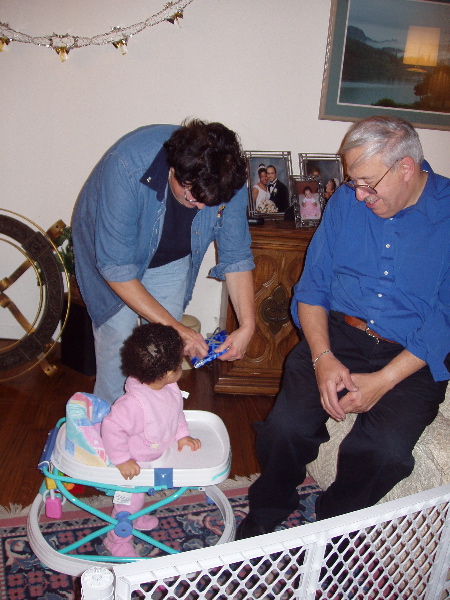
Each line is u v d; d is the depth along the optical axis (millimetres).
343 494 1412
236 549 830
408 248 1419
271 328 2383
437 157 2656
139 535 1496
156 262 1607
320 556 917
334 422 1669
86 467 1362
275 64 2455
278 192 2453
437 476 1324
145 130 1465
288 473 1467
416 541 1283
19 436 2039
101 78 2420
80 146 2512
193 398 2422
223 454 1473
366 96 2500
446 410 1555
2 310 2729
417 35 2420
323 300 1569
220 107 2510
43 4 2297
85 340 2436
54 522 1643
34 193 2568
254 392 2465
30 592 1386
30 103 2422
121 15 2346
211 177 1180
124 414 1334
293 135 2570
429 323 1382
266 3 2363
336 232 1546
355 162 1280
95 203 1550
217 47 2416
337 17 2367
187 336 1470
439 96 2520
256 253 2264
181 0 2340
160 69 2430
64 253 2488
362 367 1509
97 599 701
